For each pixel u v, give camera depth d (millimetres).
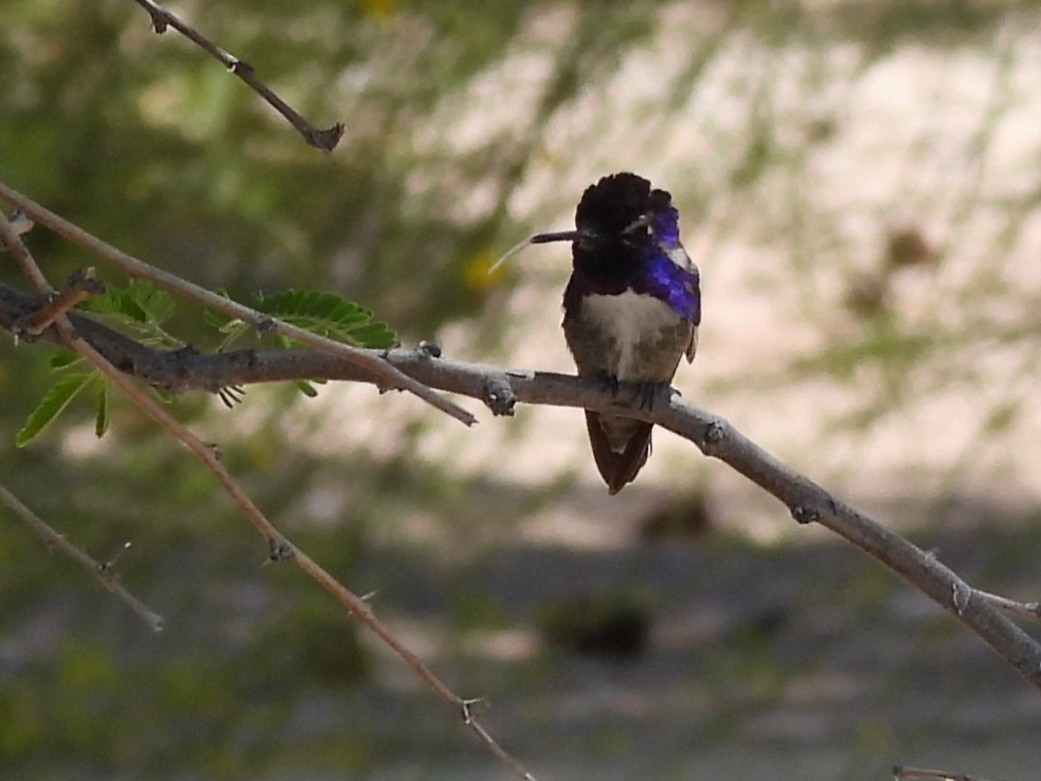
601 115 12852
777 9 13789
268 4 12062
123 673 11617
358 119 12375
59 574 11789
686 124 14516
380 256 12523
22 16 12039
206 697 11602
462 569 14141
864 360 13852
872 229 16859
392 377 3785
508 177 12422
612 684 13461
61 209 12016
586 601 14336
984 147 13984
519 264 13180
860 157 15836
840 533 4586
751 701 12352
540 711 12742
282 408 12070
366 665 13016
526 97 12977
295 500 12367
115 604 12242
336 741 11812
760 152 13797
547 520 16516
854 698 13016
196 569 12336
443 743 12117
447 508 14438
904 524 15562
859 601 13828
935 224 16609
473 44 12281
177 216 12250
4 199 3816
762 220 15047
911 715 12578
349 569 12391
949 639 14141
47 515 11828
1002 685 13367
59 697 11516
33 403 11625
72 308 4449
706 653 13875
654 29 12664
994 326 13523
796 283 16516
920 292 15875
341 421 12461
